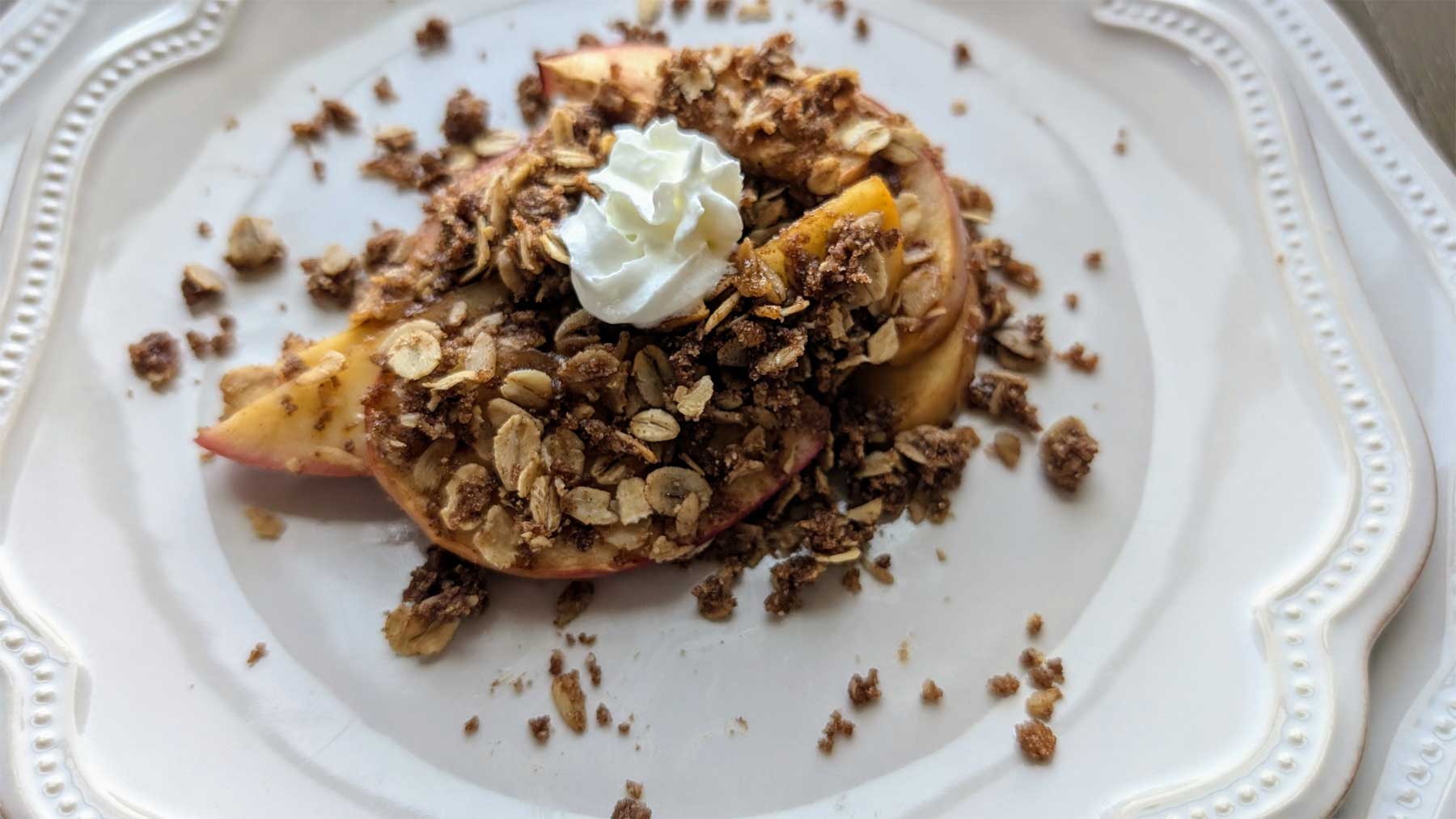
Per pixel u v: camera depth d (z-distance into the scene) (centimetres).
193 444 15
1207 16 18
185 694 14
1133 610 15
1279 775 13
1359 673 13
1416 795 13
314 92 18
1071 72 18
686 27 19
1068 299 17
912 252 15
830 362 15
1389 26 18
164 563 15
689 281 14
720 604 14
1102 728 14
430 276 15
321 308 16
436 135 18
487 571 15
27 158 16
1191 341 16
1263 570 14
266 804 13
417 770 14
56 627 14
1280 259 16
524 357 14
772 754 14
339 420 14
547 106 18
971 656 14
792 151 15
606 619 15
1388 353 15
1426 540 14
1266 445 15
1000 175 17
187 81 17
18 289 16
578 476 14
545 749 14
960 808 13
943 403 15
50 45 17
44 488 15
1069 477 15
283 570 15
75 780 13
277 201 17
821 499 15
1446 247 16
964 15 18
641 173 14
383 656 14
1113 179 17
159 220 17
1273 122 17
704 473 14
